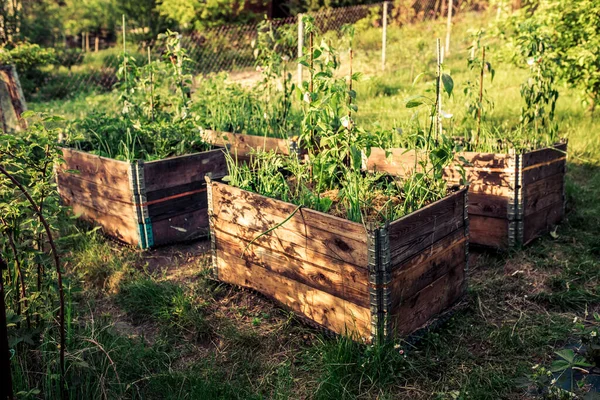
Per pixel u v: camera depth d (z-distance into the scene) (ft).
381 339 10.27
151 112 19.29
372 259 9.94
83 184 16.72
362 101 32.50
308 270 11.27
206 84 21.94
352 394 9.71
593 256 14.82
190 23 51.65
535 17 24.44
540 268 14.23
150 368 10.53
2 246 10.09
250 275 12.67
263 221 11.94
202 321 11.84
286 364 10.61
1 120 24.43
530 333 11.35
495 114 26.32
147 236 15.30
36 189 9.80
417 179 12.48
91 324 11.50
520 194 14.69
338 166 14.71
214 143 18.45
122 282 13.70
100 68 47.37
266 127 19.03
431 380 10.07
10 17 45.68
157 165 15.19
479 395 9.53
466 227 12.08
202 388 9.71
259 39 21.34
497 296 13.03
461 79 35.91
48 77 44.34
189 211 16.06
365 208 12.02
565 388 9.69
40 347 9.90
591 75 23.56
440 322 11.63
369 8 56.65
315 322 11.42
